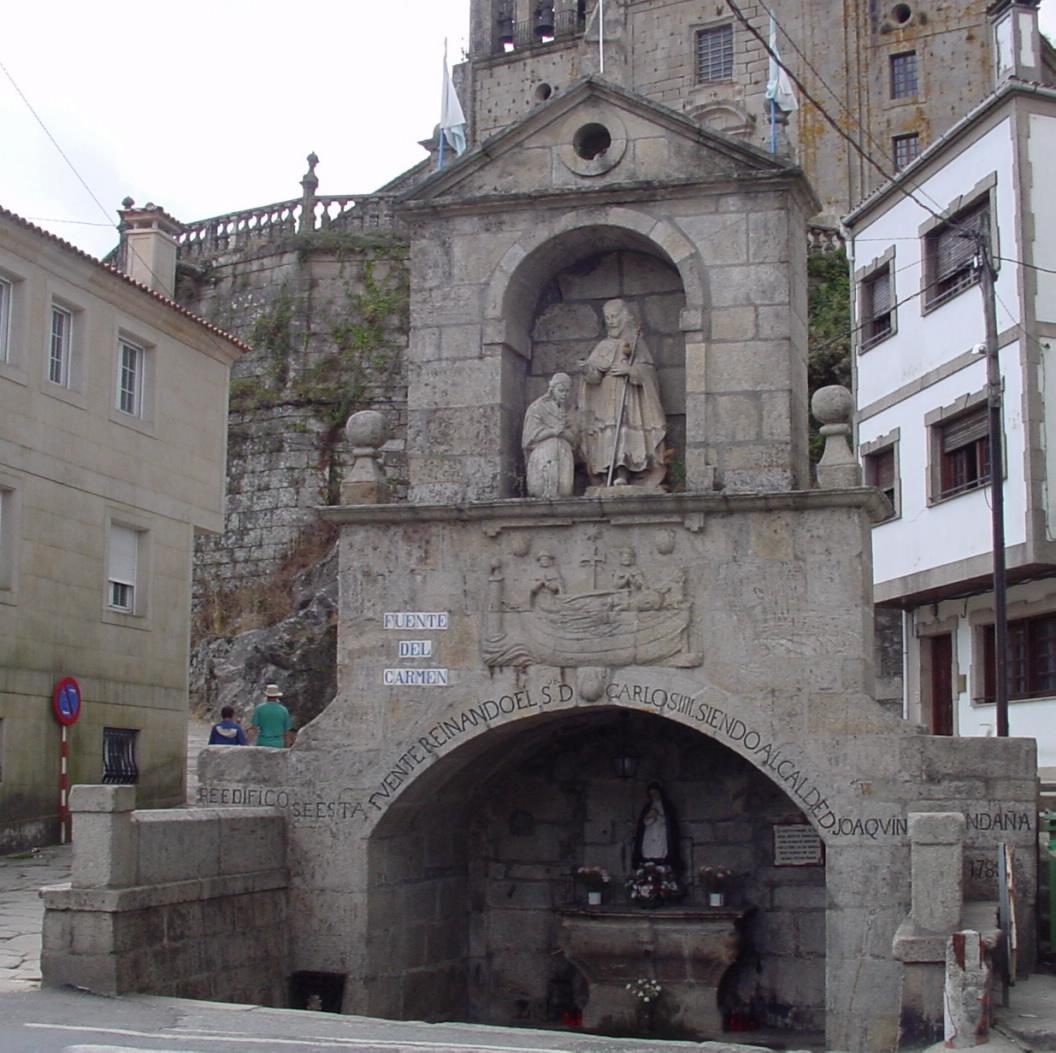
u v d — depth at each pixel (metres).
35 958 13.67
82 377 26.77
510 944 16.86
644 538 14.61
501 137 15.97
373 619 15.14
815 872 16.06
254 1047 10.09
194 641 40.97
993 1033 10.73
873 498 14.12
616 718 16.86
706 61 53.09
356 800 14.87
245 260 43.94
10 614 24.72
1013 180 27.75
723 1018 15.69
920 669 31.70
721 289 15.26
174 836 12.95
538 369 16.64
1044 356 27.20
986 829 13.59
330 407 41.66
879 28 50.38
